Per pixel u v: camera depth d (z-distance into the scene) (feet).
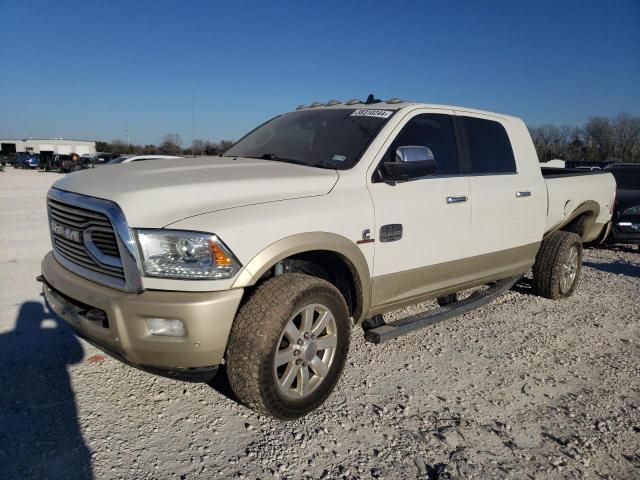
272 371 9.48
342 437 9.75
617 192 33.30
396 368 12.82
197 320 8.84
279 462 8.91
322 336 10.59
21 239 29.53
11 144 275.80
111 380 11.57
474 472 8.84
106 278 9.45
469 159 14.89
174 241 8.92
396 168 11.75
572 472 9.02
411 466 8.96
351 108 14.46
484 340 14.98
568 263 19.38
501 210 15.35
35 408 10.30
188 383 11.60
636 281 23.53
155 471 8.54
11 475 8.28
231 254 9.18
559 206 18.62
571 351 14.47
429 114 14.10
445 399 11.37
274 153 13.83
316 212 10.51
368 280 11.72
